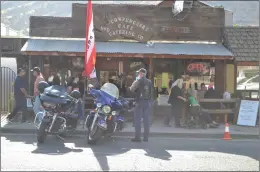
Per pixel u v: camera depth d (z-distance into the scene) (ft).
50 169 23.44
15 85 40.60
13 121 41.83
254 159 27.76
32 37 48.67
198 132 38.27
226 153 29.84
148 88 33.96
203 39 49.16
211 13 49.03
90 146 31.32
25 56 51.90
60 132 32.35
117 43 48.26
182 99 41.22
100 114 31.83
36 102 37.01
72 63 51.72
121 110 34.14
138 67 52.80
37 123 35.14
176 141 35.04
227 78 51.11
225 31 49.06
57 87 33.27
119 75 52.44
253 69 51.57
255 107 43.21
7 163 24.68
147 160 26.71
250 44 47.60
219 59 47.44
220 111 44.01
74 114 33.88
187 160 27.04
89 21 39.55
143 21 48.37
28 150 29.04
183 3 45.27
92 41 39.58
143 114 34.17
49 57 51.67
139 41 48.44
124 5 48.11
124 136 36.94
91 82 40.16
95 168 24.03
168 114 42.32
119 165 24.99
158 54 45.21
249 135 37.63
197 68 51.83
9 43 51.49
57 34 48.62
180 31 48.83
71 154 27.99
